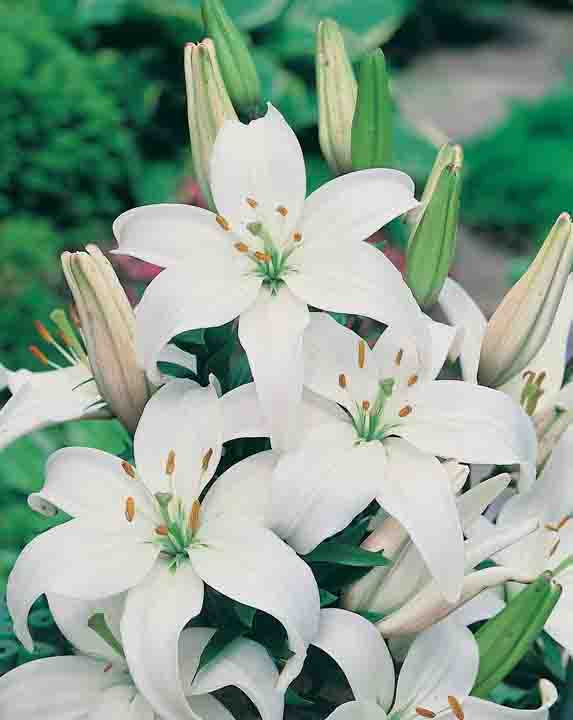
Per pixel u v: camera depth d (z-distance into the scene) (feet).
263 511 2.98
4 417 3.24
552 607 3.00
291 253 3.09
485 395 3.02
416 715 3.05
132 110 10.28
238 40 3.41
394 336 3.08
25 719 3.08
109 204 9.77
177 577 2.96
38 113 9.27
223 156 3.14
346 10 10.51
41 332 3.45
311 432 3.01
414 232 3.18
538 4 17.57
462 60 15.83
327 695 3.14
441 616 2.99
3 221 9.38
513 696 3.40
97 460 3.06
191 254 3.07
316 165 9.66
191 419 3.04
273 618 3.04
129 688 3.08
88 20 10.35
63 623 3.14
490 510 3.37
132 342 3.06
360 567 3.06
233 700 3.14
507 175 11.64
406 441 3.03
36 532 3.56
